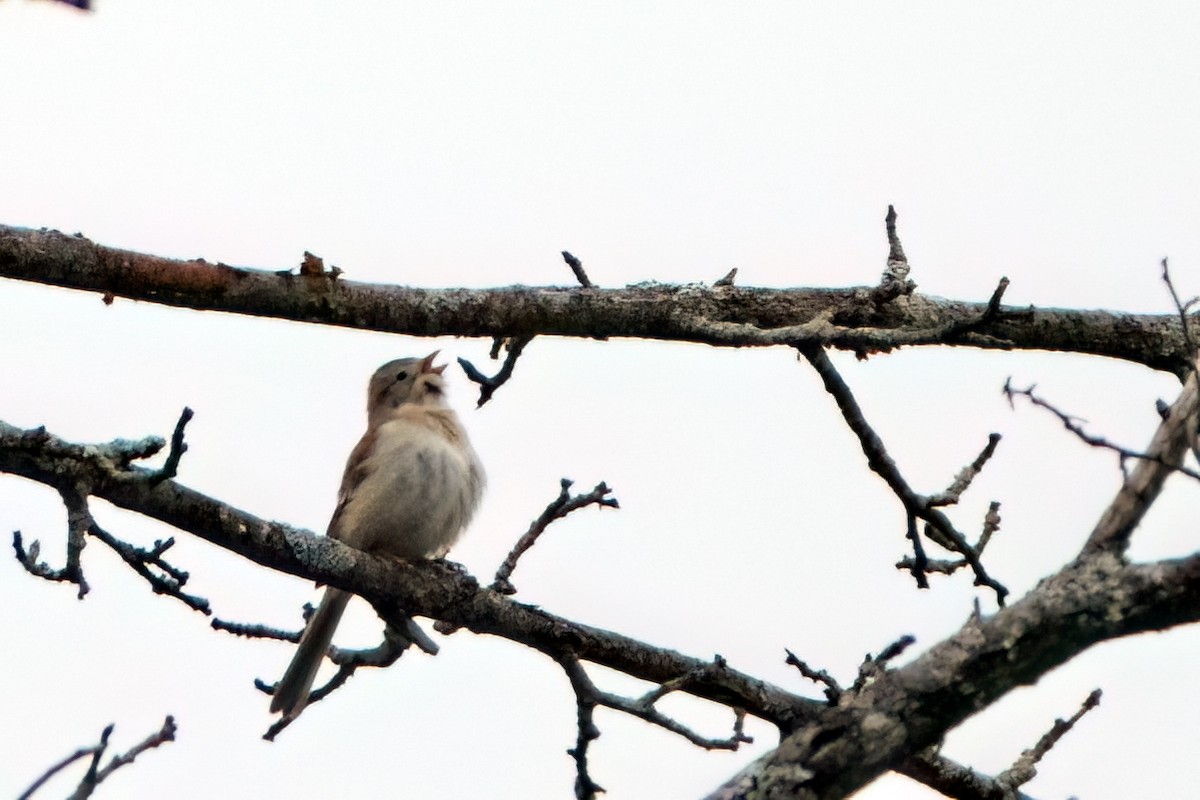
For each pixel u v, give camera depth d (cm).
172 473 1009
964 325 1159
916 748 820
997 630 820
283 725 1166
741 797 807
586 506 1081
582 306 1280
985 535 1097
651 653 1047
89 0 590
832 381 1160
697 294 1293
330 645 1182
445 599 1067
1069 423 848
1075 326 1320
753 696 998
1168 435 836
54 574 981
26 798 778
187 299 1202
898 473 1114
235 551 1055
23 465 989
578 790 981
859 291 1306
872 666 901
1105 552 827
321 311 1240
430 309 1264
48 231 1178
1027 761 1070
